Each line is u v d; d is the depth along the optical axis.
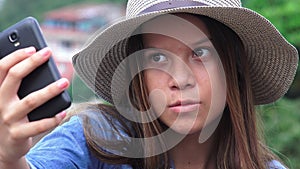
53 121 1.59
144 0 2.02
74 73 2.17
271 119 4.76
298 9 6.60
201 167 2.23
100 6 23.92
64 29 24.86
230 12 1.99
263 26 2.08
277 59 2.23
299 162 6.12
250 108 2.21
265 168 2.22
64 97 1.59
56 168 1.97
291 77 2.27
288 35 6.61
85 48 2.04
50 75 1.62
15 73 1.55
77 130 2.12
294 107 6.58
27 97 1.54
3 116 1.55
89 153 2.09
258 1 6.87
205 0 2.01
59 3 25.97
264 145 2.32
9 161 1.63
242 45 2.20
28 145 1.62
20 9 24.44
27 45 1.67
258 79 2.33
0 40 1.68
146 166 2.12
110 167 2.13
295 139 6.27
